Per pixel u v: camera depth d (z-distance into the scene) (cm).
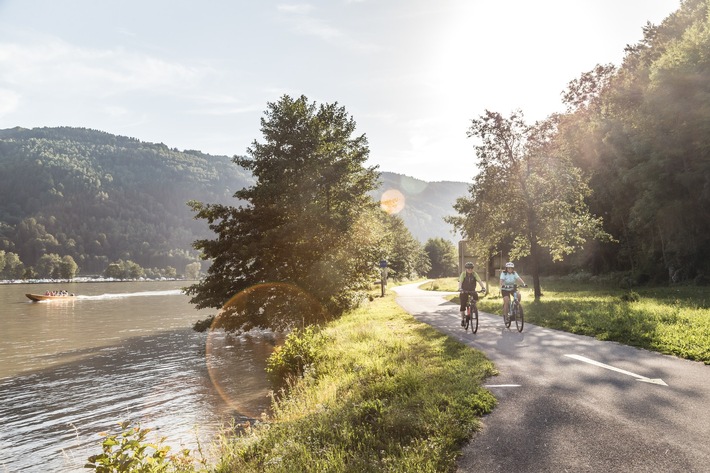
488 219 2731
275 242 2781
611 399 658
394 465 485
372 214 3153
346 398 797
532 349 1086
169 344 2700
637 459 465
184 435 1047
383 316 2144
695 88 2650
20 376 1938
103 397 1536
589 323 1373
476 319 1395
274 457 556
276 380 1387
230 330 2780
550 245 2631
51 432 1209
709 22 2638
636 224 3619
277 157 3044
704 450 474
